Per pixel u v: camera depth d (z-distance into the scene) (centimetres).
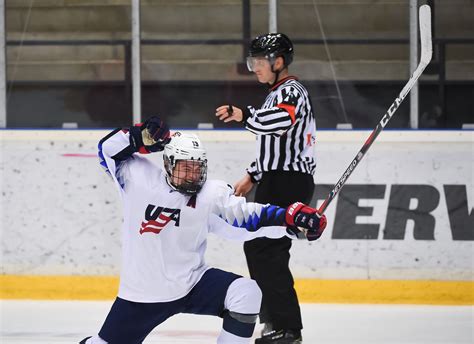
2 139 2022
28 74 2153
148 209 1066
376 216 1983
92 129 2012
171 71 2155
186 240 1081
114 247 2008
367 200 1986
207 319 1781
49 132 2014
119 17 2178
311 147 1430
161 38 2170
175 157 1055
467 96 2114
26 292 2020
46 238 2019
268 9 2070
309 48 2114
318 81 2119
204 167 1069
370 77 2108
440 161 1986
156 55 2159
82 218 2014
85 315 1819
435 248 1983
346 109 2111
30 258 2020
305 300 1984
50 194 2017
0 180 2025
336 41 2111
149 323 1088
